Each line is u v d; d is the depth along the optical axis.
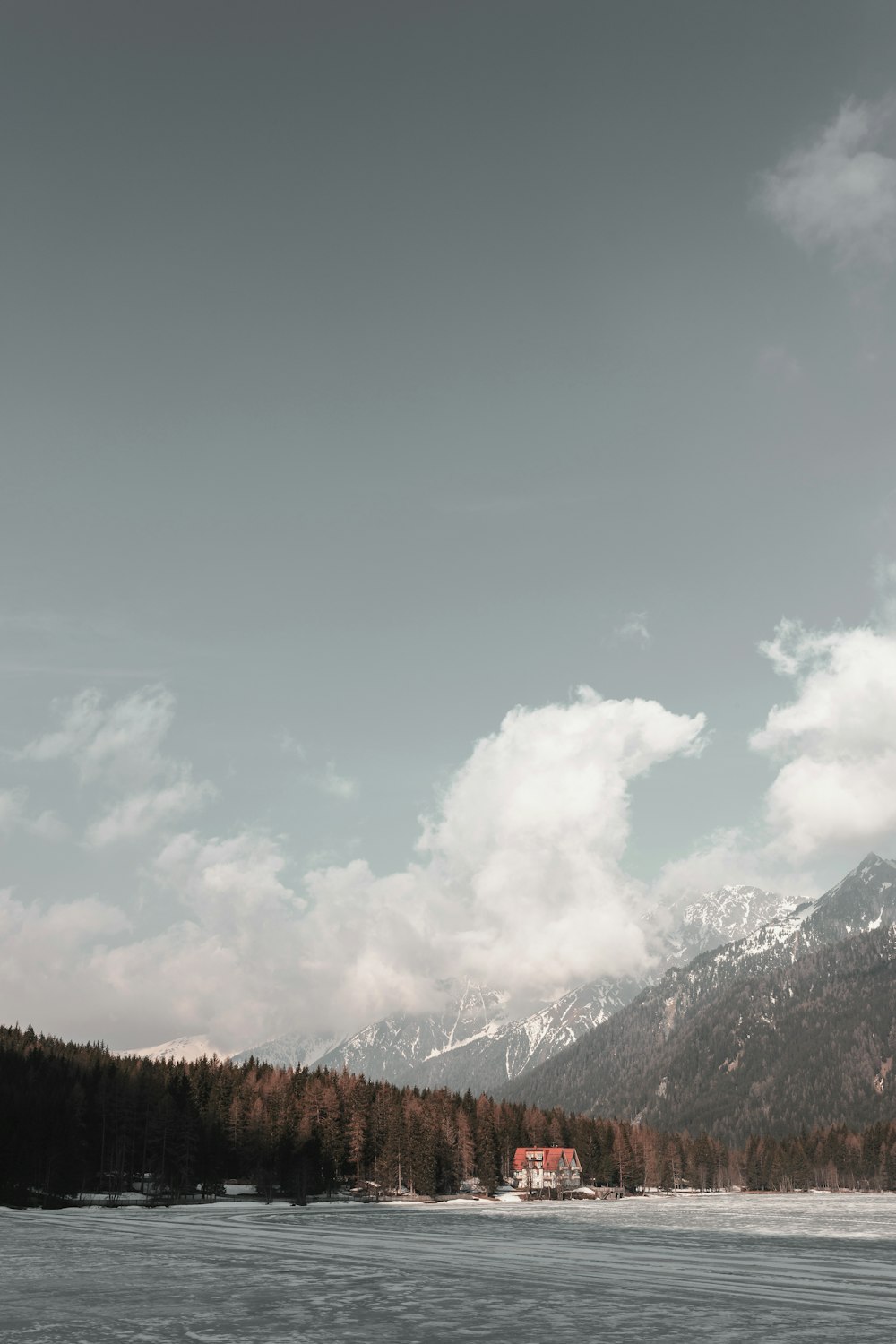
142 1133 170.75
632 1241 97.38
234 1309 52.81
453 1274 67.88
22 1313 51.72
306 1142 174.50
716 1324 47.69
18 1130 152.62
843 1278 65.94
